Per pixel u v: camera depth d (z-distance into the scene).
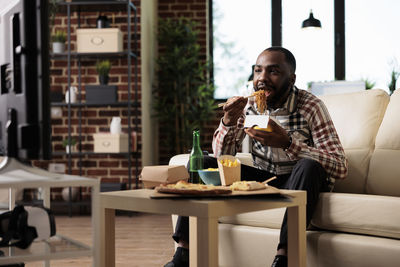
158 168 1.79
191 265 1.94
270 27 6.05
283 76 2.23
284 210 2.04
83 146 5.10
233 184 1.63
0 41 1.43
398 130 2.22
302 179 1.91
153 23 5.77
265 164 2.29
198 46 5.62
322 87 3.79
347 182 2.30
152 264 2.74
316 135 2.18
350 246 1.82
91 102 4.85
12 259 1.20
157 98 5.64
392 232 1.77
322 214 1.93
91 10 5.03
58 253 1.25
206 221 1.42
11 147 1.35
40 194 4.49
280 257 1.80
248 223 2.16
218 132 2.33
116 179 5.06
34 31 1.30
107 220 1.72
